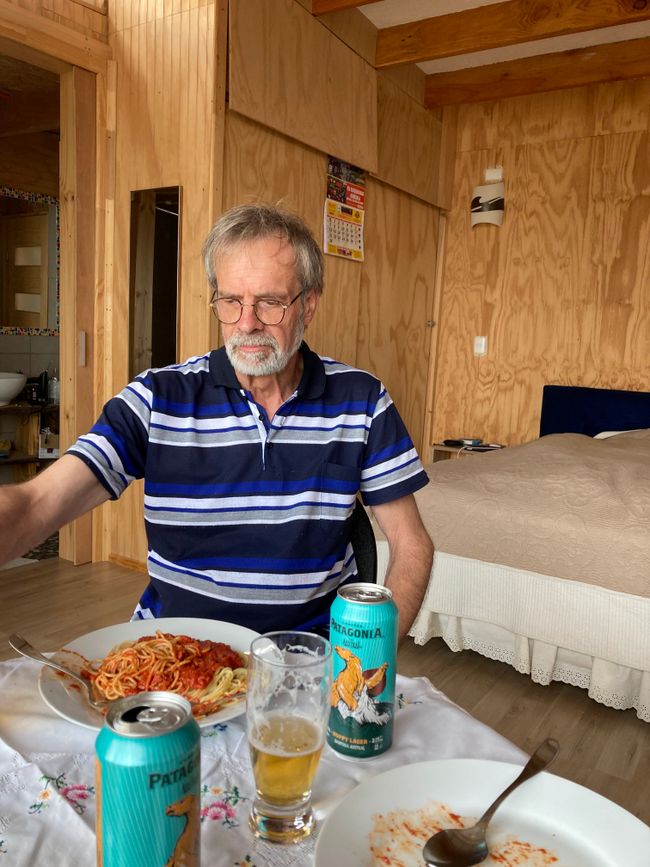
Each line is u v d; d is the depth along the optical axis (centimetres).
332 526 119
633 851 57
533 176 430
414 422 460
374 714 71
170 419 116
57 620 267
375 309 399
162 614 117
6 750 70
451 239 460
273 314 114
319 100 325
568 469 262
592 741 200
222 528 116
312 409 121
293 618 117
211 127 279
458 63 405
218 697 79
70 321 317
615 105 401
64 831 59
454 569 236
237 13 279
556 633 216
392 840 58
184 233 293
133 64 301
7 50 280
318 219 341
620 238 407
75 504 105
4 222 453
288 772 59
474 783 65
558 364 432
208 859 57
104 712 75
